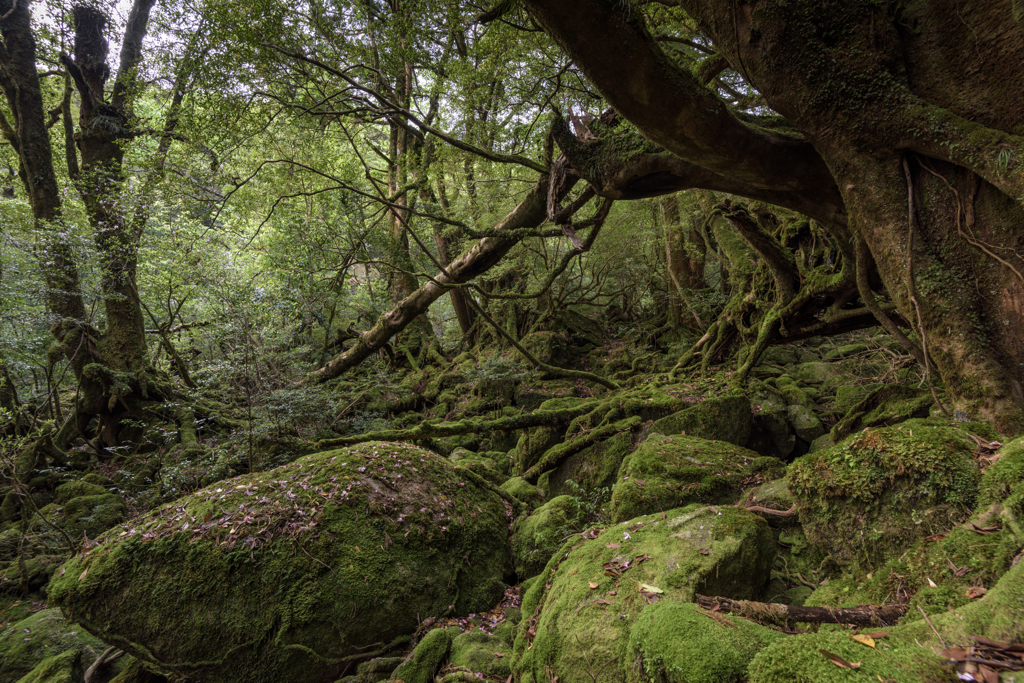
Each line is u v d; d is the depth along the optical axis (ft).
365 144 47.24
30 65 29.99
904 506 9.15
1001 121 9.85
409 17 24.88
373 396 38.42
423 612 13.99
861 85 10.90
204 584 13.00
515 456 25.41
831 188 13.62
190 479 24.32
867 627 7.57
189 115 30.58
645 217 35.63
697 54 24.14
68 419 30.94
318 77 30.12
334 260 34.06
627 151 14.03
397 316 35.22
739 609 8.12
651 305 43.11
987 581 6.97
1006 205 9.93
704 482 15.19
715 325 29.68
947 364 10.67
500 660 11.23
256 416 27.53
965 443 9.19
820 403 25.27
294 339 41.60
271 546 13.48
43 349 32.40
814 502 10.35
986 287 10.34
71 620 13.11
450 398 36.37
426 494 16.12
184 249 33.55
